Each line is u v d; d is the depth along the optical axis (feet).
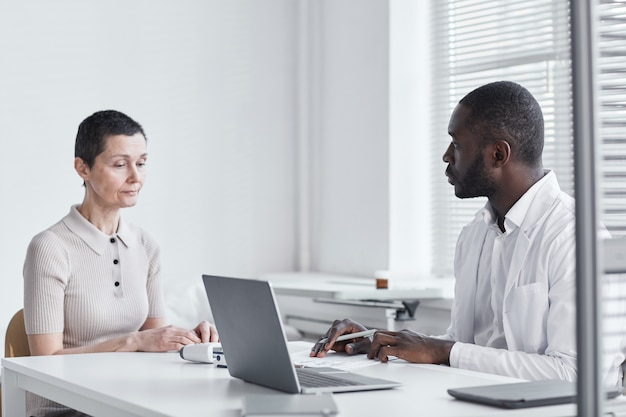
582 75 3.86
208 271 14.08
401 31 13.23
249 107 14.42
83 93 12.98
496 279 7.54
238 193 14.34
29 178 12.59
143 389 5.48
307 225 14.92
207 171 14.06
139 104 13.44
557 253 6.97
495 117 7.27
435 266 13.37
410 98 13.30
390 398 5.14
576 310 3.87
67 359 6.88
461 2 12.90
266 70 14.57
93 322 8.08
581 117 3.85
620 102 8.16
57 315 7.85
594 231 3.86
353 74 13.87
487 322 7.79
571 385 5.28
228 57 14.20
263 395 4.89
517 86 7.43
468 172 7.43
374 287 11.29
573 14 3.87
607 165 7.93
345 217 14.14
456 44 13.01
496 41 12.17
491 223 7.74
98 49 13.10
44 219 12.70
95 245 8.16
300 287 11.13
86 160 8.14
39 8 12.64
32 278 7.84
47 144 12.71
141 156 8.27
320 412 4.47
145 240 8.70
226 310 5.62
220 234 14.19
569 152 11.09
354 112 13.88
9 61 12.44
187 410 4.80
